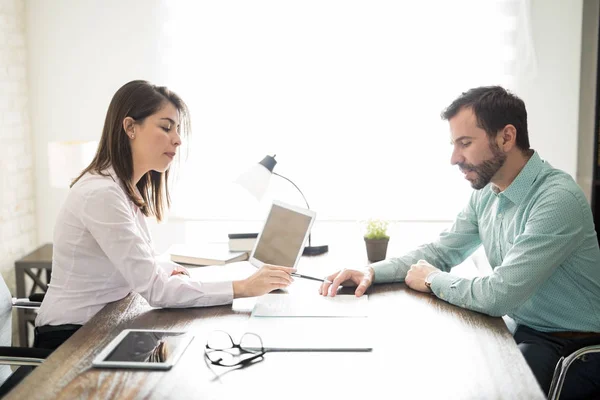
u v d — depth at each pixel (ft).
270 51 12.30
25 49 12.51
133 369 4.76
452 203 12.44
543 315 6.75
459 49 12.05
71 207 6.45
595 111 11.43
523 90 12.05
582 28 12.04
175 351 5.03
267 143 12.51
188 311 6.12
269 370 4.76
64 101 12.68
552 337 6.65
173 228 12.82
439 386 4.48
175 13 12.28
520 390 4.40
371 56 12.19
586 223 6.41
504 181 6.79
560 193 6.31
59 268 6.60
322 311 6.02
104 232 6.22
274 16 12.21
